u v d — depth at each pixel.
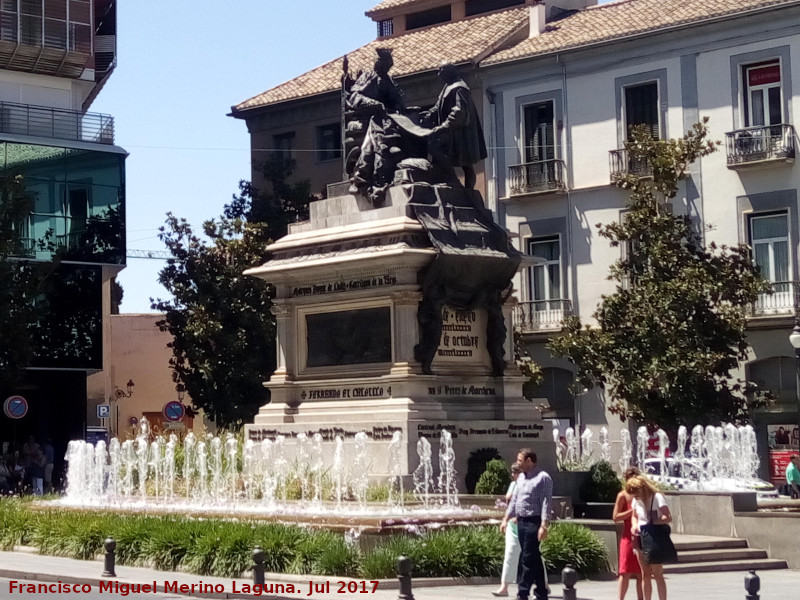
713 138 44.03
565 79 47.16
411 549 17.47
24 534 22.25
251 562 17.75
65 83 49.88
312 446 23.75
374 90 25.03
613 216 45.88
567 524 19.12
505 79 48.56
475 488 22.59
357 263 23.59
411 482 22.27
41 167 46.81
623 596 15.70
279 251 25.12
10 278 40.09
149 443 30.92
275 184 48.09
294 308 24.97
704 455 34.53
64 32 48.56
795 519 21.62
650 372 37.59
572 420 46.34
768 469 42.22
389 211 23.83
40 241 46.62
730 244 43.66
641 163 44.88
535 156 48.03
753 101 43.53
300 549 17.84
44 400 47.38
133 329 64.62
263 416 24.80
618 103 45.94
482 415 23.75
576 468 25.47
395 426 22.70
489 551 17.75
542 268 47.78
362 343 23.89
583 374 39.66
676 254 38.44
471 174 24.77
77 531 20.95
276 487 22.77
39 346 46.34
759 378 42.66
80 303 47.34
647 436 38.81
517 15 51.16
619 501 15.73
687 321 37.75
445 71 24.92
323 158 53.72
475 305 23.92
